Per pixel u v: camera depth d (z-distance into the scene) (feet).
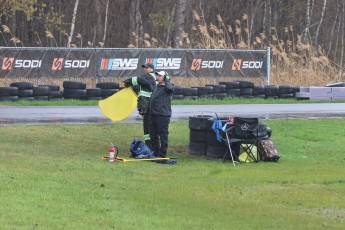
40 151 199.72
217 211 130.41
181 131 251.60
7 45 637.71
